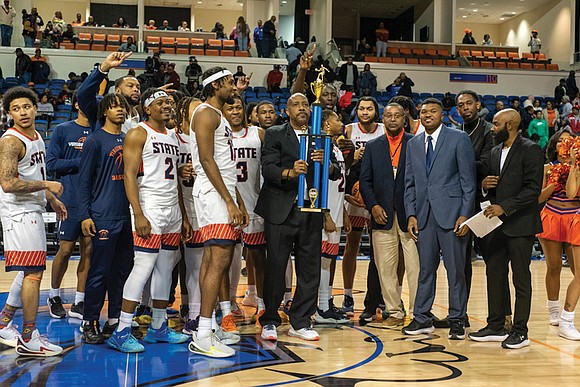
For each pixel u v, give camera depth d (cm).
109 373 325
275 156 416
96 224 393
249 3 2005
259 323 424
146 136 378
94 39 1697
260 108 493
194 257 412
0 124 538
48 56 1595
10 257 354
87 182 392
